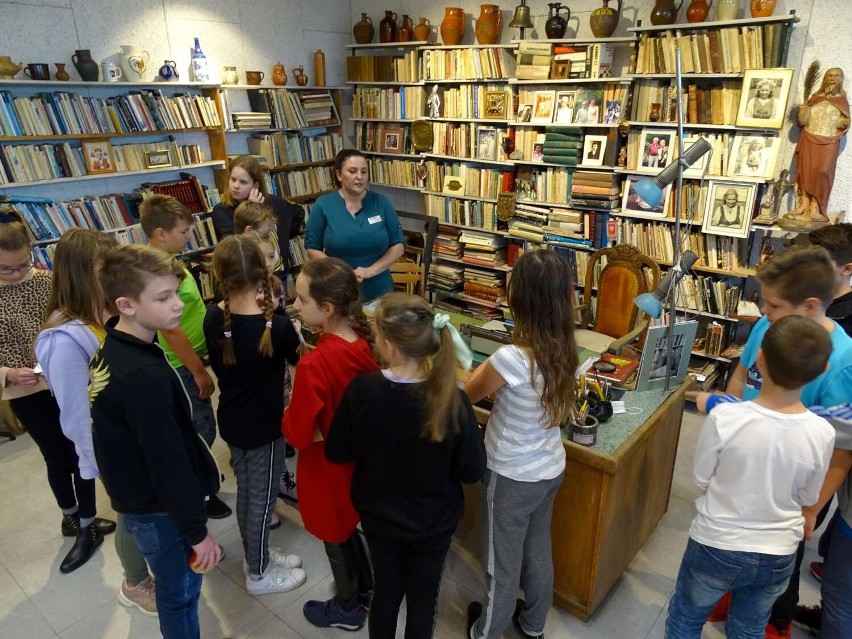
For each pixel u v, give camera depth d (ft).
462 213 15.42
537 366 5.02
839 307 6.21
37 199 11.54
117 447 4.46
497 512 5.51
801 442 4.47
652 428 6.69
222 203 10.25
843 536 5.23
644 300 6.60
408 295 4.71
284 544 8.13
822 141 10.10
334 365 5.37
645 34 11.39
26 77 11.35
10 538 8.32
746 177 10.84
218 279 6.05
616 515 6.57
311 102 16.30
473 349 7.63
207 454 5.03
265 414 6.36
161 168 13.21
